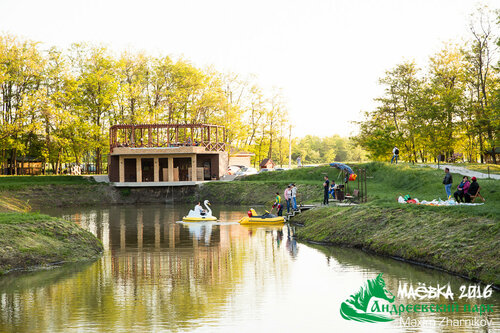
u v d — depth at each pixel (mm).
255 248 23625
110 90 63719
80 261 20688
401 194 35875
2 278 17547
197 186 55625
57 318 12992
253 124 85188
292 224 32656
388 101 61844
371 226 23828
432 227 20406
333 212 28781
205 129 72562
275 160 125500
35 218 22391
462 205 22281
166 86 69812
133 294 15359
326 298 14891
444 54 57969
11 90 61062
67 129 60906
